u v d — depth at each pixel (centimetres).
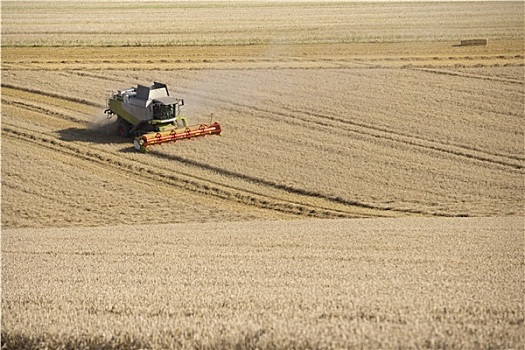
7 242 5916
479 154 8819
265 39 16100
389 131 9719
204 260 4838
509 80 11956
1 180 8306
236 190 8025
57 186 8169
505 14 19438
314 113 10512
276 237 5716
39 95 11888
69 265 4853
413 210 7269
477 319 3055
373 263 4578
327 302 3403
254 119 10325
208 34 16862
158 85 9850
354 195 7731
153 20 19300
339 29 17438
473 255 4781
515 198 7469
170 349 2944
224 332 2967
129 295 3744
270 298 3538
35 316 3394
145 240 5781
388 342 2772
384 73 12612
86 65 13662
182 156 8969
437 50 14662
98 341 3055
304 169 8462
